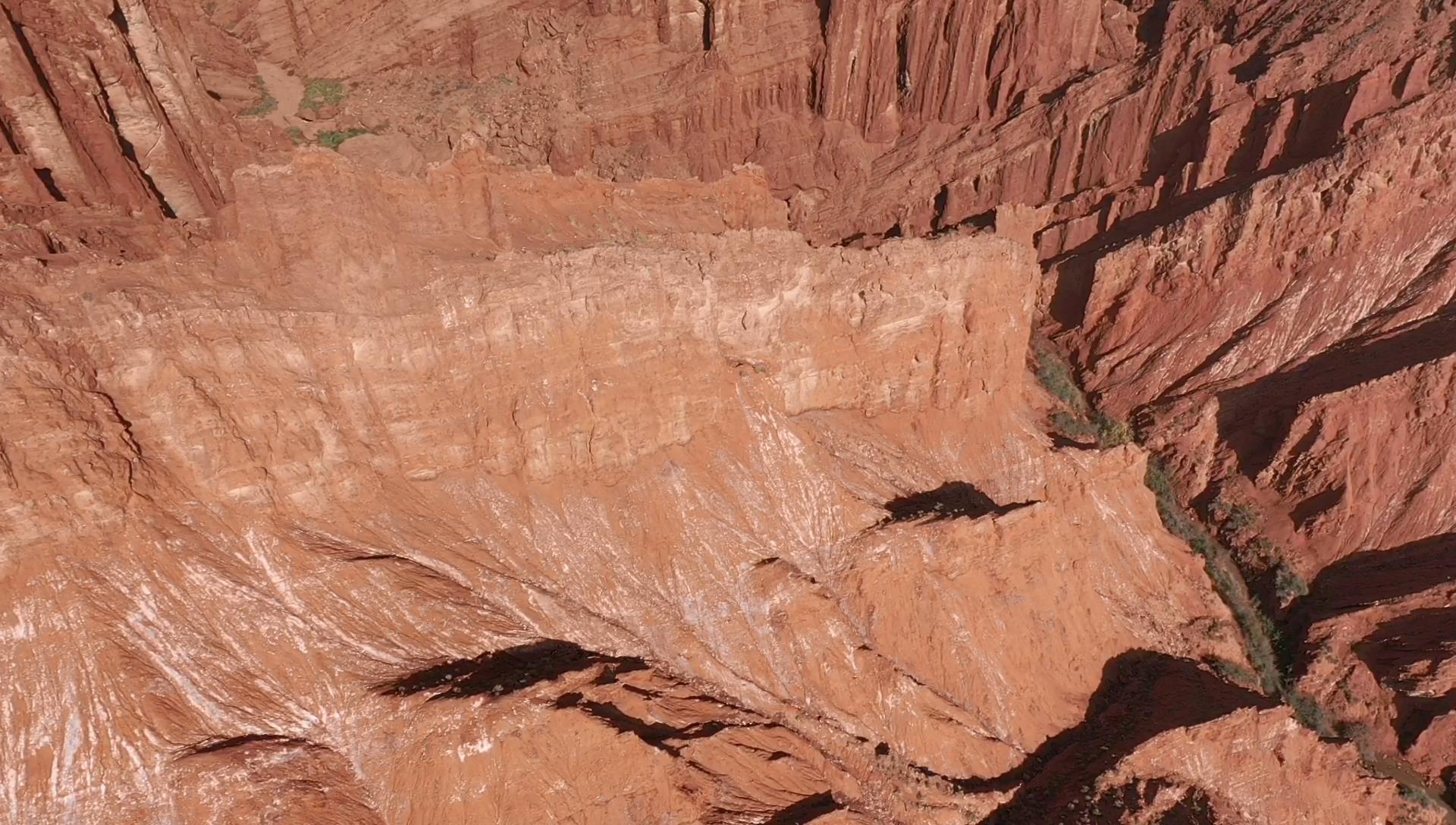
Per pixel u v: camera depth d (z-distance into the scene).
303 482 28.89
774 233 44.84
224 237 32.34
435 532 31.45
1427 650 47.50
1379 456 57.34
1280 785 38.81
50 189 33.78
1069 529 45.47
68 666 22.44
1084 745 37.53
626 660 30.78
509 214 42.31
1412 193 64.88
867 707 33.88
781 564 36.22
